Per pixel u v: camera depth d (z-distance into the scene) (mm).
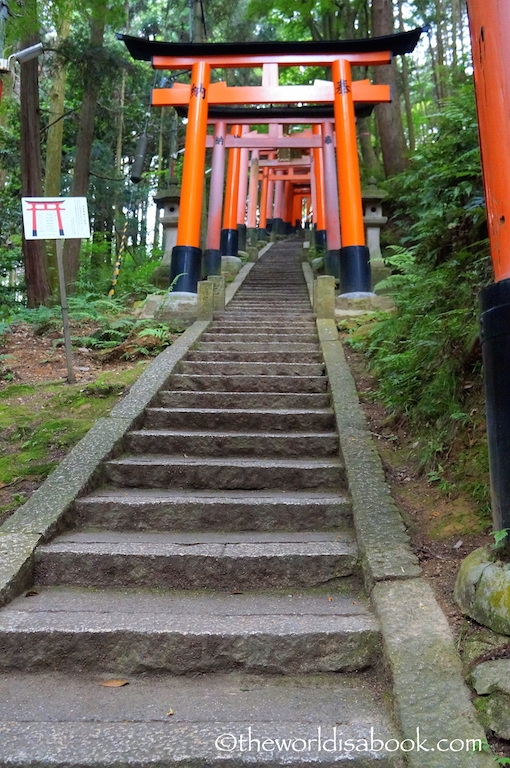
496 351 2254
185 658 2350
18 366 6105
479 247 5059
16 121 15875
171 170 15344
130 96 21484
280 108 11727
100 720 2020
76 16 15336
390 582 2559
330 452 4172
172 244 11656
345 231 8492
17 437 4383
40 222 5246
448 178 6699
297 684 2270
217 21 19344
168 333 6738
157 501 3381
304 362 6020
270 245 21188
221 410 4617
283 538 3170
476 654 2088
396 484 3578
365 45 8805
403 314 5691
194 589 2854
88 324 7844
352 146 8633
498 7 2283
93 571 2893
